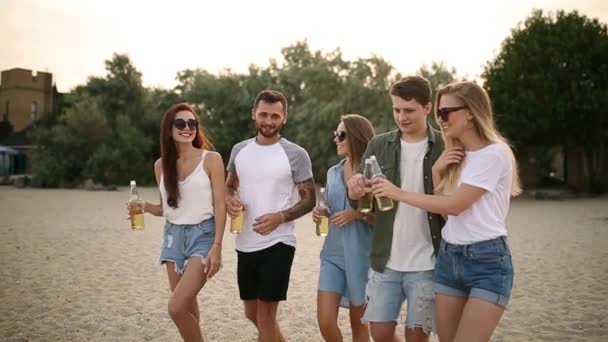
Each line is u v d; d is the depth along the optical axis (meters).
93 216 17.91
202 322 5.97
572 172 33.88
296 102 38.16
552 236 13.55
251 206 4.16
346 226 4.15
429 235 3.54
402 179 3.65
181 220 4.05
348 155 4.30
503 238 3.02
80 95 43.84
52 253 10.56
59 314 6.22
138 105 44.22
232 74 40.81
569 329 5.68
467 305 2.99
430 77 29.80
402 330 5.77
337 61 34.12
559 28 28.53
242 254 4.19
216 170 4.03
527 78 27.83
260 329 4.11
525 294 7.35
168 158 4.04
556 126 27.53
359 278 4.09
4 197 27.33
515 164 3.20
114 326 5.76
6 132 63.03
